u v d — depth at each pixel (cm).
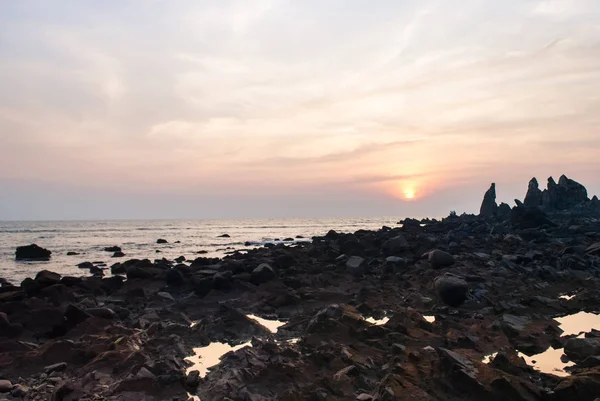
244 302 2314
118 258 5159
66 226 16375
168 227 15162
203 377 1294
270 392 1150
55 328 1781
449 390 1089
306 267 3216
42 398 1176
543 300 2092
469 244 4344
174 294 2634
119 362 1361
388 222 19450
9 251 6203
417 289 2472
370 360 1332
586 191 10181
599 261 3117
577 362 1351
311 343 1502
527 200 10669
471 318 1902
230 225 17250
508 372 1207
